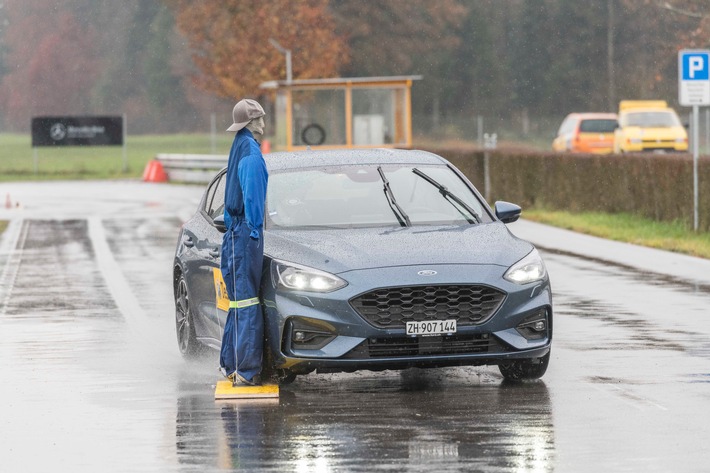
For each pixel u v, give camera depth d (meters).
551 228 75.38
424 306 28.44
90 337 38.50
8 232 78.06
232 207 29.28
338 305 28.27
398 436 24.47
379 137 120.69
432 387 29.59
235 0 186.00
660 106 148.62
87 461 23.05
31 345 37.06
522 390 28.97
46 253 65.12
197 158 142.38
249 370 29.17
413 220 31.64
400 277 28.41
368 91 120.69
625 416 26.00
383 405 27.52
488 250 29.64
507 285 28.84
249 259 28.98
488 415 26.27
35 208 99.06
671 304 43.34
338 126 120.69
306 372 29.02
